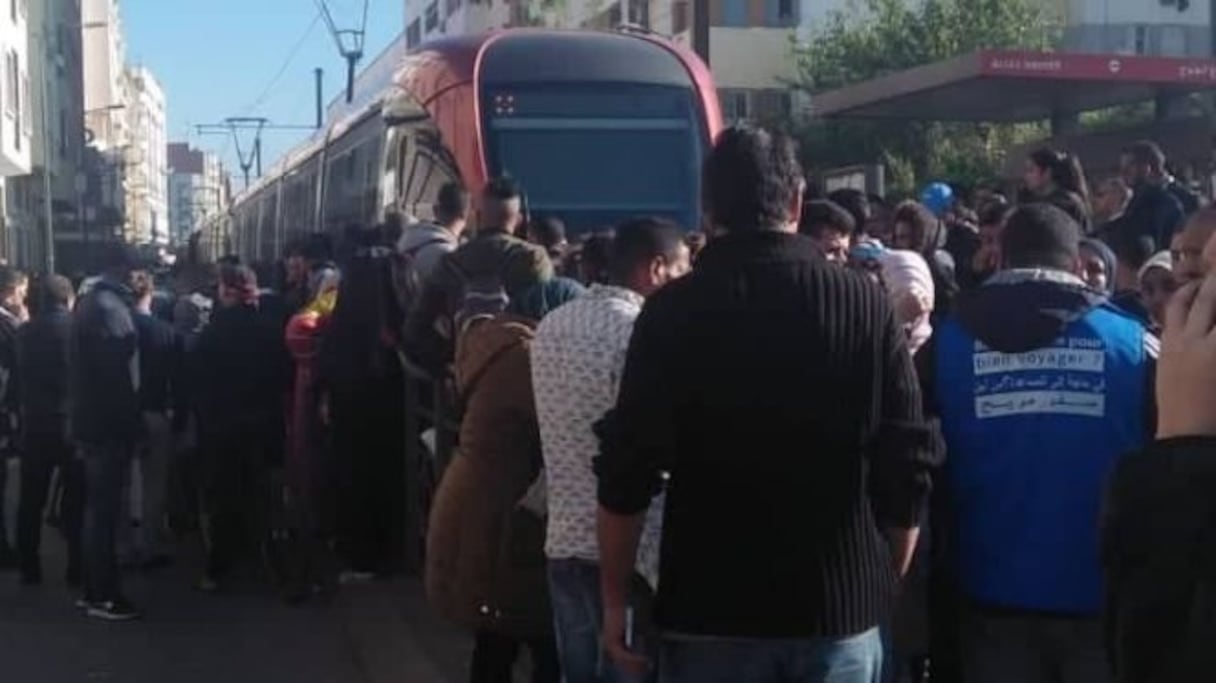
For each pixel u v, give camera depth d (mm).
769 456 4109
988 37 43250
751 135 4266
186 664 9516
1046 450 4781
